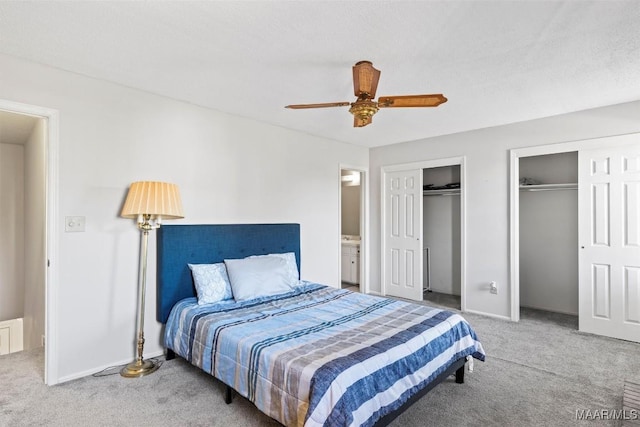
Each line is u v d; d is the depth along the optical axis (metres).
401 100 2.22
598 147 3.55
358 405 1.66
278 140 4.19
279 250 4.05
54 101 2.55
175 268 3.09
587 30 2.05
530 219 4.75
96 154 2.75
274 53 2.34
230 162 3.68
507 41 2.18
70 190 2.62
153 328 3.08
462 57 2.39
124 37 2.14
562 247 4.51
